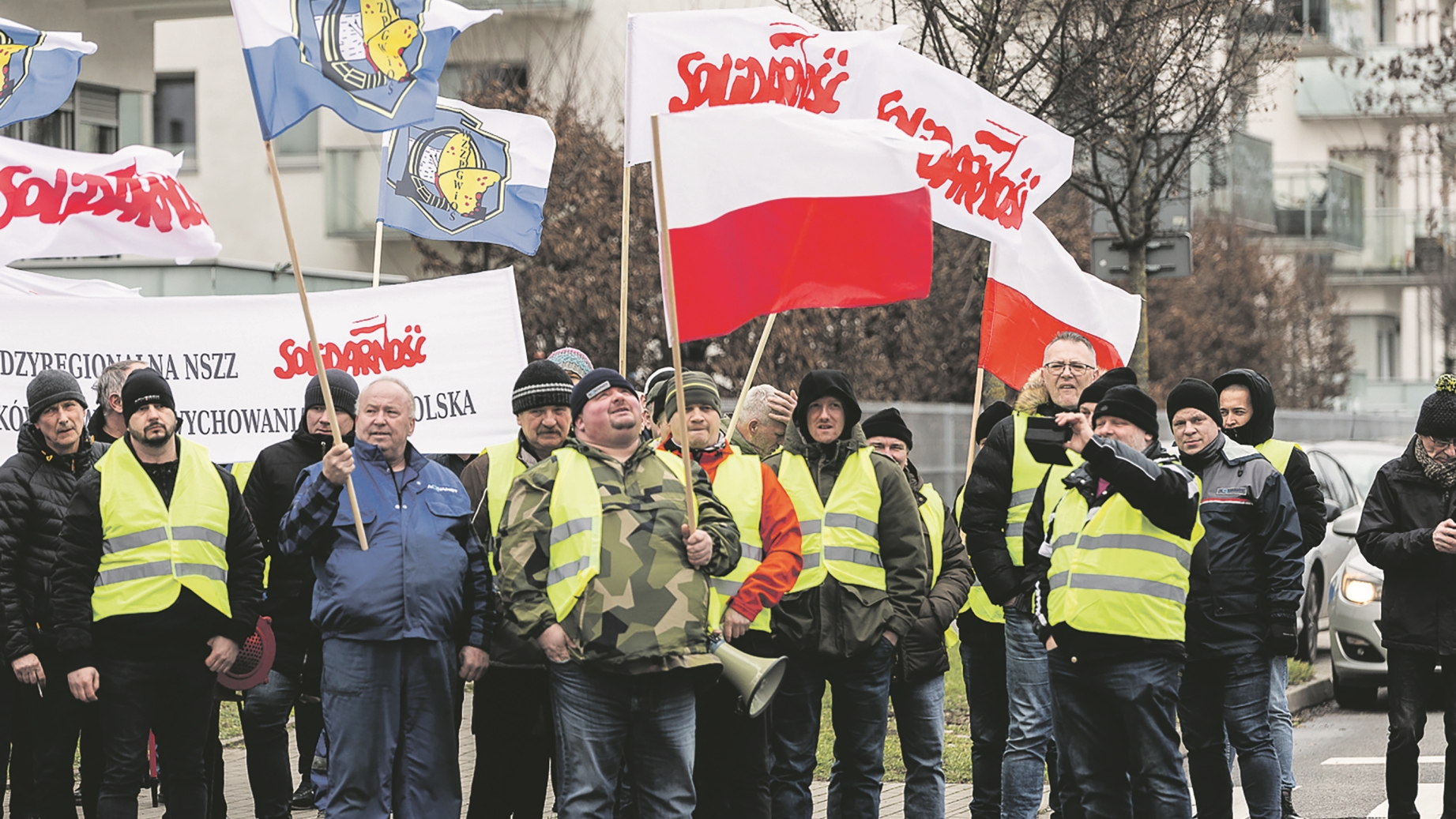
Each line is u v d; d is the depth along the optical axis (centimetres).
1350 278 7506
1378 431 6056
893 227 1163
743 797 1112
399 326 1472
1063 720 1113
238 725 1838
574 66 3938
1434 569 1271
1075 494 1109
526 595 1021
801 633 1136
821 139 1164
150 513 1125
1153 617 1066
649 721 1025
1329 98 7200
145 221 1554
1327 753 1745
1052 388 1258
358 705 1074
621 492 1030
